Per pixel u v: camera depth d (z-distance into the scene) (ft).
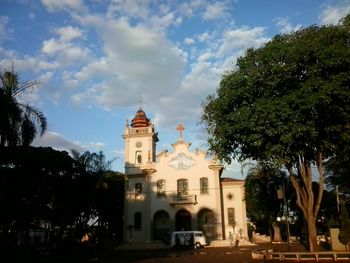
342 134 71.56
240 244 153.48
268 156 77.66
